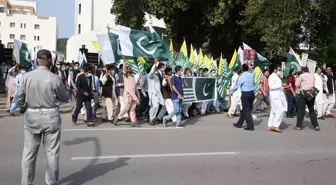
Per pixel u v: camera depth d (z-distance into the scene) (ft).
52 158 16.74
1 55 71.20
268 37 70.74
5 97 61.36
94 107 41.86
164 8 81.87
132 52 40.01
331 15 71.31
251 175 20.62
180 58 50.42
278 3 70.08
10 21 305.73
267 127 36.55
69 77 47.70
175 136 31.68
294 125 40.24
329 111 49.11
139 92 40.63
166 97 38.14
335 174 21.21
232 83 45.55
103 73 45.68
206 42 91.97
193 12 87.86
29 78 16.33
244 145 28.68
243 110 36.35
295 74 48.06
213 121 41.88
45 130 16.42
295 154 26.03
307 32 74.59
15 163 22.22
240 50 56.85
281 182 19.47
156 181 19.17
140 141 29.25
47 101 16.37
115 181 19.07
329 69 48.80
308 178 20.31
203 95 47.14
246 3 80.69
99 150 25.98
